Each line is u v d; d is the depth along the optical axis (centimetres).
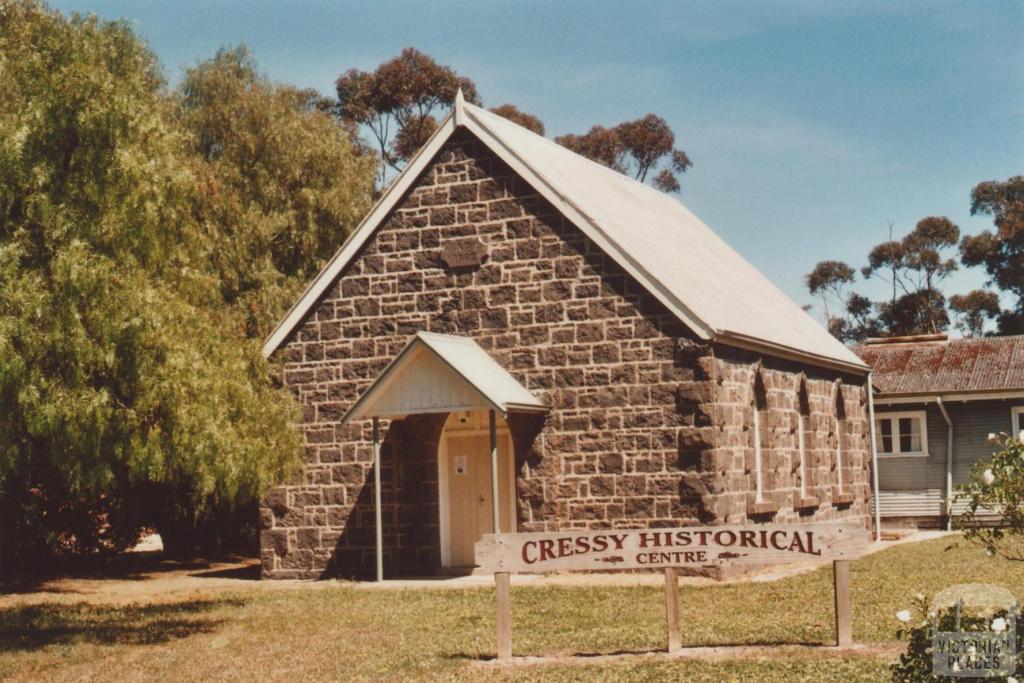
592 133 7656
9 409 1784
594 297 2597
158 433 1894
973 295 8431
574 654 1600
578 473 2572
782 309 3556
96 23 2059
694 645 1605
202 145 4256
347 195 4222
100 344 1812
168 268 2127
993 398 4162
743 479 2630
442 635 1822
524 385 2633
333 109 7400
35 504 3025
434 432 2755
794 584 2288
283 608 2214
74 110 1878
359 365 2794
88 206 1880
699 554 1541
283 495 2830
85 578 3042
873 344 5125
